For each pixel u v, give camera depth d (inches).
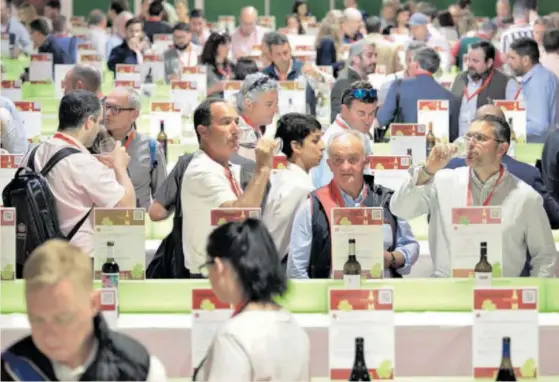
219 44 698.2
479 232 305.0
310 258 324.8
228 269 224.1
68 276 186.5
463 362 289.3
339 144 326.0
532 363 260.7
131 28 810.2
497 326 260.4
